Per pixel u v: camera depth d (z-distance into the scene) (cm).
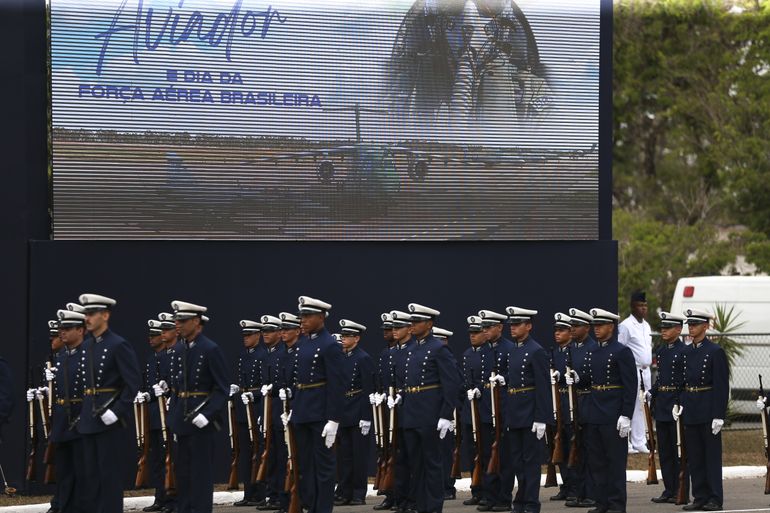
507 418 1772
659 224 4762
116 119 2072
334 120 2180
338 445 1922
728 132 4816
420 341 1705
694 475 1836
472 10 2250
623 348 1795
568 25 2295
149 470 1948
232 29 2134
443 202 2231
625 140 5434
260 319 2127
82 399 1559
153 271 2089
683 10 4988
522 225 2270
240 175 2134
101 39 2070
